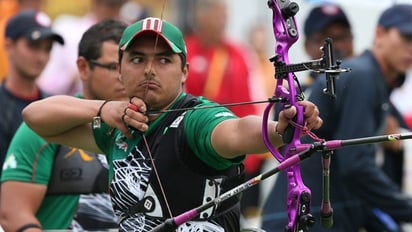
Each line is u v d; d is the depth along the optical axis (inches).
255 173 935.7
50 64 991.0
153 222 412.5
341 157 614.5
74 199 540.1
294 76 386.3
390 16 645.9
